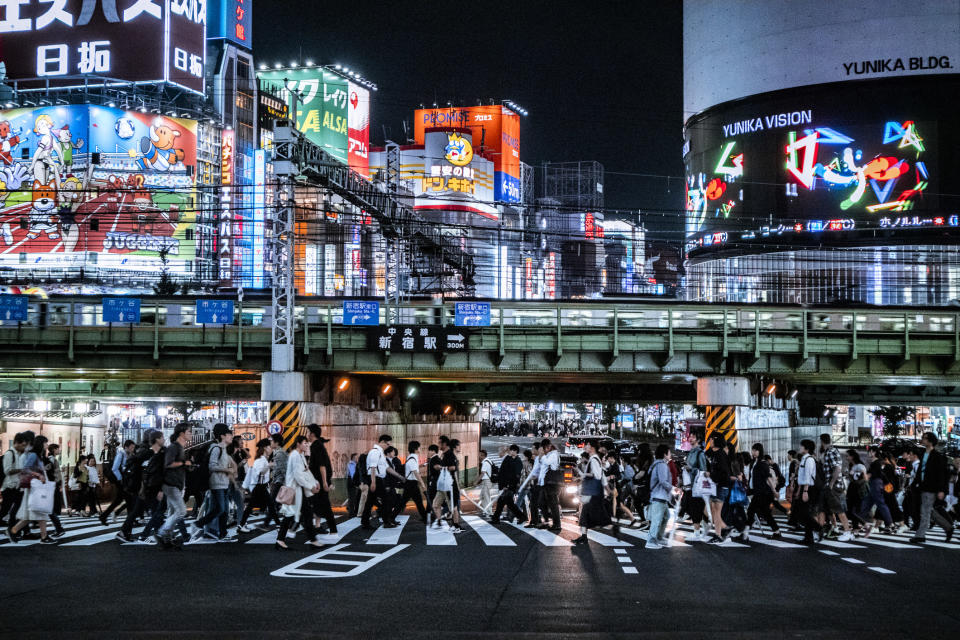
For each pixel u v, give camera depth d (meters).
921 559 17.22
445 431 61.06
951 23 103.19
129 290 93.44
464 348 37.84
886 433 109.88
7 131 97.62
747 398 41.28
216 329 38.19
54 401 55.44
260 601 11.68
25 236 95.12
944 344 39.97
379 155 168.38
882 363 40.91
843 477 32.22
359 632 9.82
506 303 40.75
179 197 97.00
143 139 98.19
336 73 153.50
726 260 111.50
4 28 103.94
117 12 103.50
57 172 96.31
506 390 57.19
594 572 14.90
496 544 19.09
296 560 15.84
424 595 12.34
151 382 51.69
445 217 160.88
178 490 17.20
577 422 161.12
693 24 117.81
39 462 18.22
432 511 23.52
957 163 102.38
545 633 9.89
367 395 44.84
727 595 12.67
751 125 110.31
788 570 15.41
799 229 106.50
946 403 66.62
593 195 179.25
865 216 104.19
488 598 12.16
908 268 103.06
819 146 106.19
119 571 14.34
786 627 10.42
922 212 102.44
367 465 22.47
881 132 104.00
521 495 26.33
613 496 24.58
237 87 127.94
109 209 95.06
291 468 17.56
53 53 103.44
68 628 9.95
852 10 105.38
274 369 35.47
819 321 40.75
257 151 100.62
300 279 76.25
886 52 104.12
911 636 10.01
